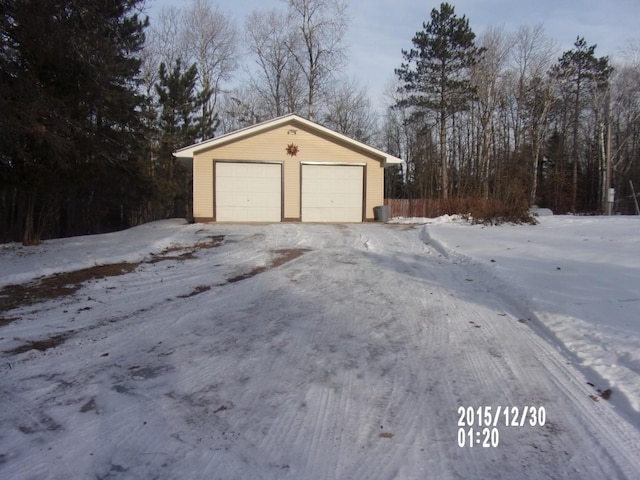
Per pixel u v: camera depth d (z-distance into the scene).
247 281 7.93
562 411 3.39
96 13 9.98
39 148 10.85
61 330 5.24
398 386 3.80
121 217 32.09
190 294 7.01
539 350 4.62
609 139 30.33
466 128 39.44
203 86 33.97
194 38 33.75
